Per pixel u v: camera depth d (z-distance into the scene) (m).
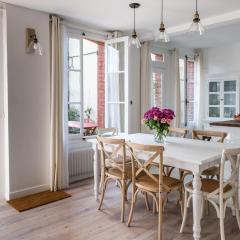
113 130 4.18
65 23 4.16
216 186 2.73
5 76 3.58
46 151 3.98
